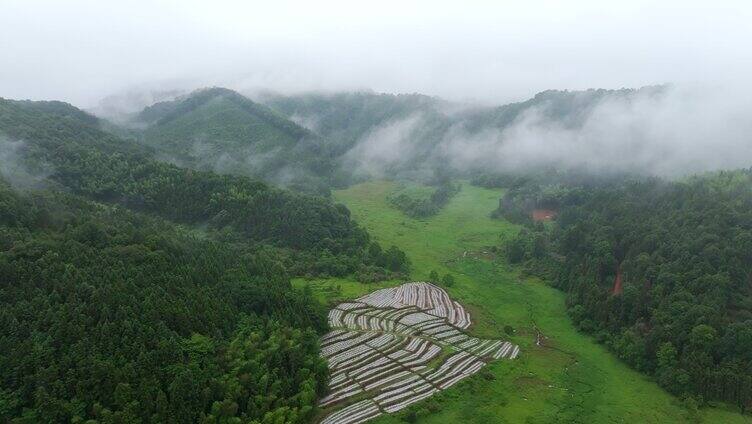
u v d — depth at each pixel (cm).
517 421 8381
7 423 6256
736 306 10431
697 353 9525
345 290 13238
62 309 7562
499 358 10419
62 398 6581
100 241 9881
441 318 12212
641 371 10338
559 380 9850
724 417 8762
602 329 11869
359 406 8388
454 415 8406
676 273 11431
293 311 9912
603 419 8638
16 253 8538
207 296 9119
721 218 12356
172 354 7438
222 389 7369
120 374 6831
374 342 10562
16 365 6712
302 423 7731
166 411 6706
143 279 8844
